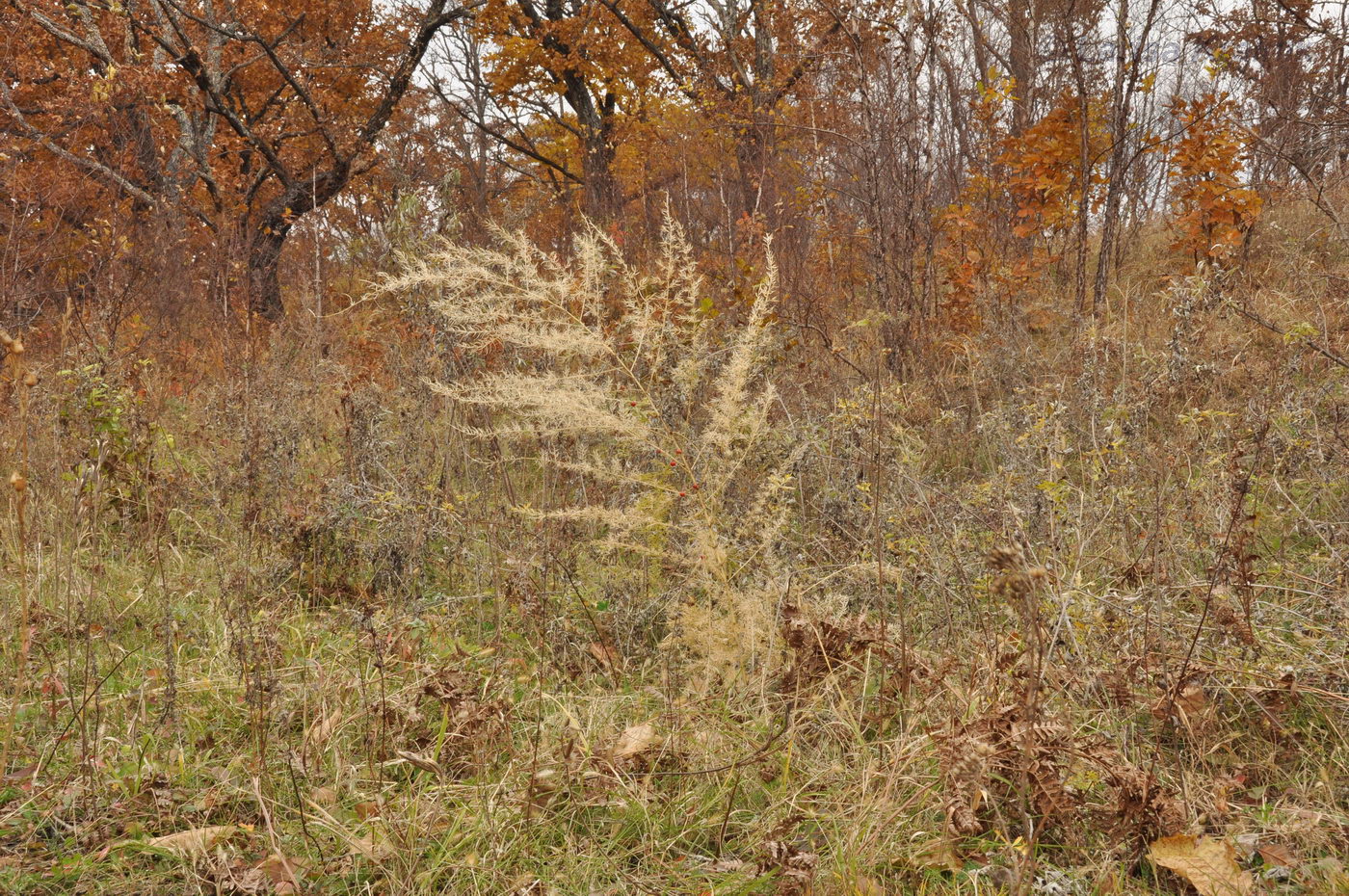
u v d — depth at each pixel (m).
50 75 13.01
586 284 2.86
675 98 15.22
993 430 4.62
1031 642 1.72
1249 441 3.68
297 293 8.31
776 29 11.45
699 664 2.86
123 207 10.68
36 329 7.10
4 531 4.10
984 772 2.13
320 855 2.15
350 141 14.24
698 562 2.87
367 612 3.23
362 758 2.66
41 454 4.62
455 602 3.74
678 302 2.98
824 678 2.73
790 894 2.01
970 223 7.22
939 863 2.10
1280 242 7.34
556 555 3.42
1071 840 2.11
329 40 17.16
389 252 3.99
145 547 4.00
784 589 2.91
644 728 2.62
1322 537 3.16
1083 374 4.13
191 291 9.22
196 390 6.48
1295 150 9.02
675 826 2.32
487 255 2.86
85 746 2.43
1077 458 3.89
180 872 2.15
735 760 2.46
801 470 3.81
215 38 14.47
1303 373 4.68
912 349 6.32
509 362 3.70
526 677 3.12
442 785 2.39
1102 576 3.19
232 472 4.39
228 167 14.79
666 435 2.96
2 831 2.23
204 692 2.95
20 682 2.17
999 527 3.21
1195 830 2.07
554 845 2.29
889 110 7.20
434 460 4.44
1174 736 2.42
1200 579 3.04
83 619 3.29
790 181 10.19
